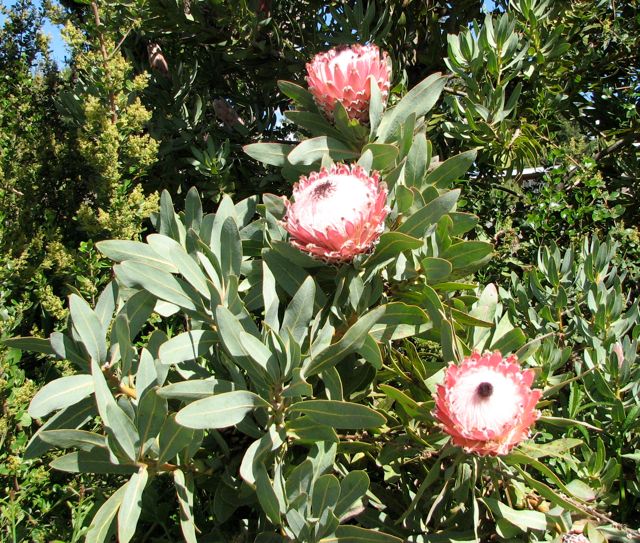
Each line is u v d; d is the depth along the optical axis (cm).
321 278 89
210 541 87
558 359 108
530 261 175
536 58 179
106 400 71
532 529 84
